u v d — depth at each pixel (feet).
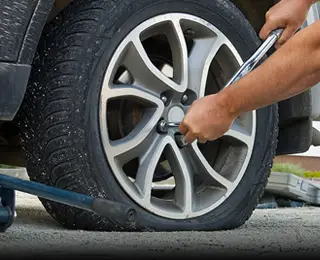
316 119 11.85
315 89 11.59
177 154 9.05
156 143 8.95
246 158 9.75
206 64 9.43
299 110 11.09
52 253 6.77
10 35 7.69
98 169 8.46
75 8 8.76
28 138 8.66
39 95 8.52
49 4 7.89
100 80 8.55
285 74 5.69
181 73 9.20
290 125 11.46
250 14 10.70
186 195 9.11
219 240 8.23
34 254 6.66
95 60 8.52
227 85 6.65
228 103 6.10
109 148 8.55
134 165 9.59
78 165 8.36
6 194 7.26
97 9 8.64
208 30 9.53
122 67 9.34
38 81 8.55
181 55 9.21
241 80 5.97
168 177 10.30
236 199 9.65
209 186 9.53
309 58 5.58
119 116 9.23
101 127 8.53
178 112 9.18
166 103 9.12
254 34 9.98
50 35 8.75
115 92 8.66
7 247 7.03
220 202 9.46
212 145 9.92
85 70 8.45
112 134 9.28
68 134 8.35
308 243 8.30
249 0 10.53
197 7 9.39
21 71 7.77
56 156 8.39
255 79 5.84
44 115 8.45
